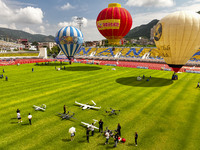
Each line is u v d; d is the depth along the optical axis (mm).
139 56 85750
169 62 37344
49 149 13406
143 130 16359
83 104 22844
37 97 26516
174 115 19688
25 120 18578
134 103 23750
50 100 25141
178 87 32219
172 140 14586
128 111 21000
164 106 22500
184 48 33156
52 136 15367
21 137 15148
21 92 29250
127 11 64562
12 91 29859
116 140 13688
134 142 14383
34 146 13805
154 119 18719
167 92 28922
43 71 52781
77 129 16719
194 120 18328
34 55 112375
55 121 18406
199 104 23062
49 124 17703
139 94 27906
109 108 22047
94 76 44188
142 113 20359
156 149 13398
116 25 62844
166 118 18922
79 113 20562
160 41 35281
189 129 16406
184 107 22094
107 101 24672
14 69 57156
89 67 62688
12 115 19859
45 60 88062
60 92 29266
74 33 59438
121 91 29719
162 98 25781
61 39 59812
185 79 39812
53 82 37000
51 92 29266
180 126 17047
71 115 19844
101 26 65938
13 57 100875
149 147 13672
